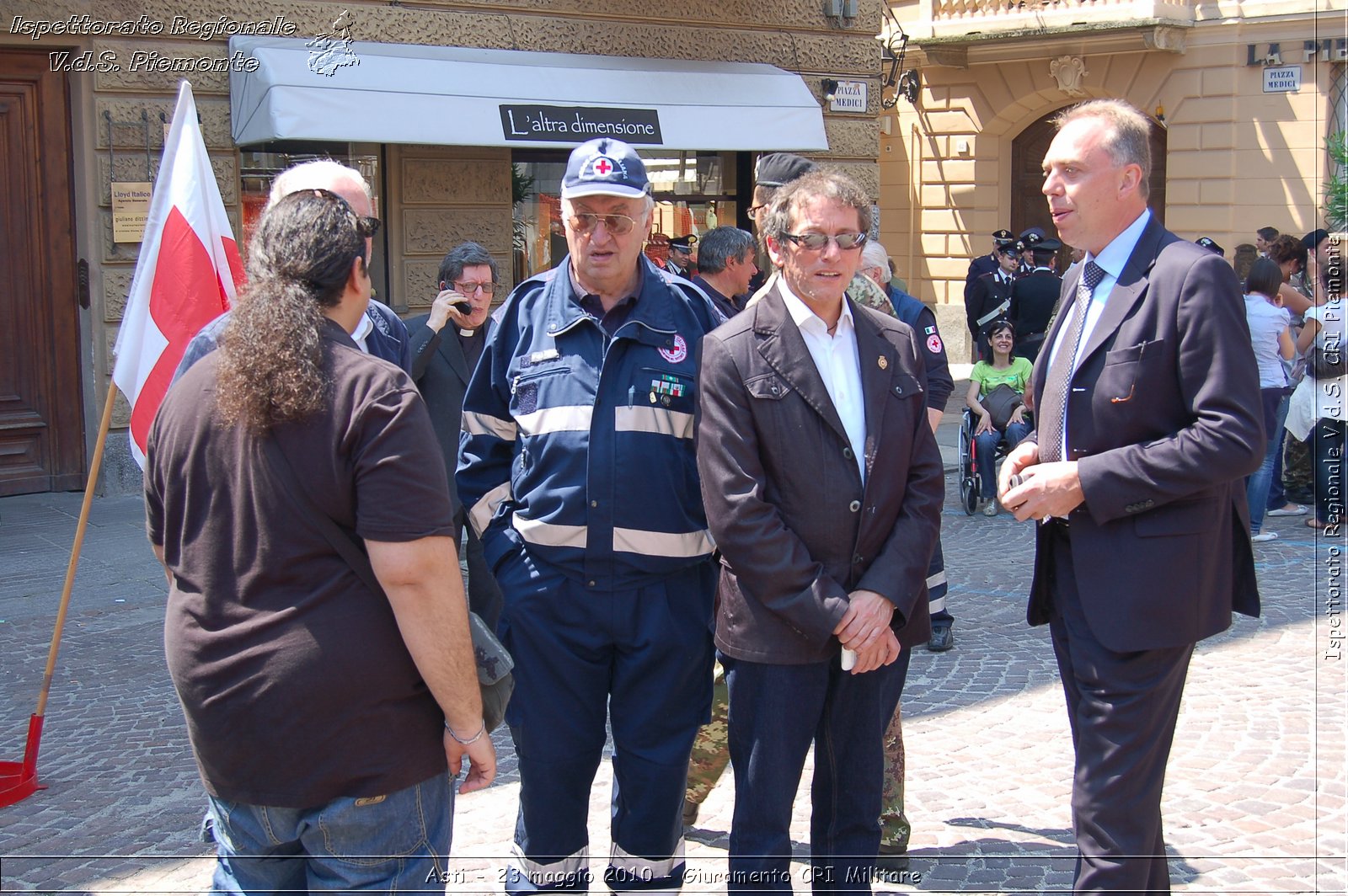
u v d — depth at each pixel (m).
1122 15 18.12
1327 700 5.43
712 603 3.55
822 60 12.86
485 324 5.49
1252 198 17.98
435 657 2.50
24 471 9.45
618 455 3.36
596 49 11.45
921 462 3.32
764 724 3.21
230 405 2.44
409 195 10.77
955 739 5.10
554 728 3.41
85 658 6.18
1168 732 3.18
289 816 2.53
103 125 9.23
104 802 4.55
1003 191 20.70
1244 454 2.95
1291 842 4.09
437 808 2.67
